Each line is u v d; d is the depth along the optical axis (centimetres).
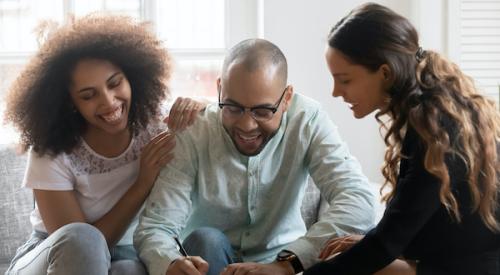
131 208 180
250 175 180
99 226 180
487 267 150
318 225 168
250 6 258
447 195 143
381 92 155
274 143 180
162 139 182
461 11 254
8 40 249
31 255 167
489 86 257
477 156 146
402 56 151
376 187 233
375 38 151
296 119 183
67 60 177
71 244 157
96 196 186
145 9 254
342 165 178
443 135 143
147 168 180
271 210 184
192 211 187
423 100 148
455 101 148
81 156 184
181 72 258
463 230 149
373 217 173
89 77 174
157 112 192
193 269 154
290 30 250
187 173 181
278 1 248
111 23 185
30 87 180
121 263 167
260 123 167
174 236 171
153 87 189
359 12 155
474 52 256
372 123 255
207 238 167
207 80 259
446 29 254
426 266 152
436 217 150
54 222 181
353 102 158
